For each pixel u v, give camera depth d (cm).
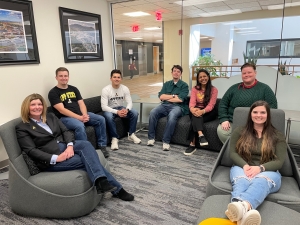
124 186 217
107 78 407
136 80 684
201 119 291
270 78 338
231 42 482
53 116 208
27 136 177
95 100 357
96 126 294
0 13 240
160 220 169
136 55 800
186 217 172
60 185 165
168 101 333
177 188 212
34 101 183
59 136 202
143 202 192
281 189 158
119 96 338
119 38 668
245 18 478
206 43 535
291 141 291
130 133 340
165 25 606
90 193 173
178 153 294
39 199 166
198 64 523
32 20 272
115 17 516
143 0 406
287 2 399
